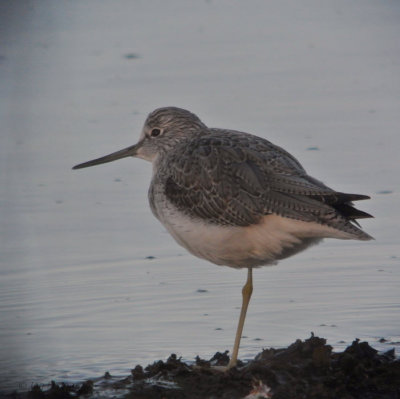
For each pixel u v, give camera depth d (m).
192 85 22.81
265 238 10.29
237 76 23.44
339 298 12.65
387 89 22.39
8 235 15.48
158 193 11.20
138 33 27.55
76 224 15.92
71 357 10.91
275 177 10.29
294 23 28.86
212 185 10.52
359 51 25.77
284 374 9.89
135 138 19.58
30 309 12.52
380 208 15.86
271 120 20.27
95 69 24.34
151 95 22.11
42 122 20.64
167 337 11.51
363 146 18.64
